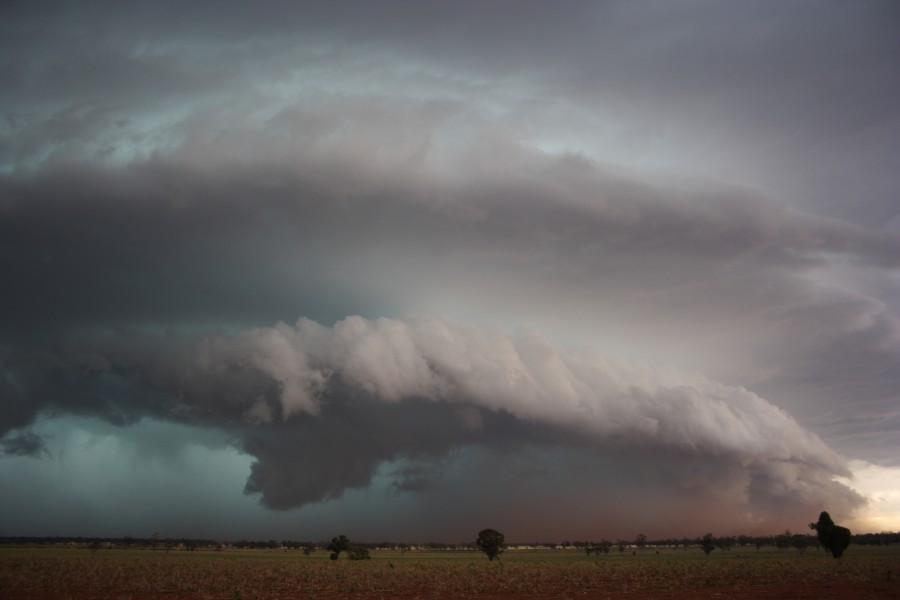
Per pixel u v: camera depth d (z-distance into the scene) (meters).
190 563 102.75
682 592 55.81
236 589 58.72
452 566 106.25
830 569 77.38
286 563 114.31
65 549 199.38
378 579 73.44
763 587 58.97
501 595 55.66
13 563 84.50
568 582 69.81
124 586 60.06
